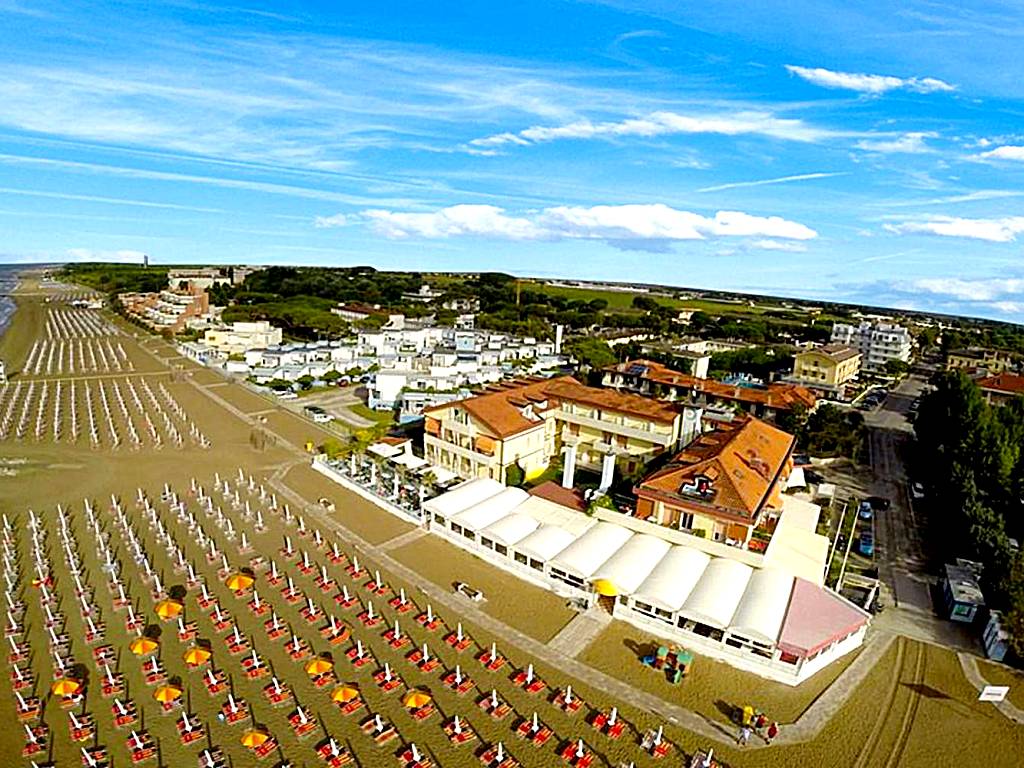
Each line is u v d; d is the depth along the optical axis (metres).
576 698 36.38
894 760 32.72
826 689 37.91
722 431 64.00
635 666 39.41
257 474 70.94
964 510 54.22
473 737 33.12
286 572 49.41
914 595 49.22
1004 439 63.16
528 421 68.94
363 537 55.91
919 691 38.09
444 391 99.94
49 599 43.88
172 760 30.91
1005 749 33.84
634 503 57.88
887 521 63.16
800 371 132.00
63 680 34.53
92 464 72.38
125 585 46.41
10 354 141.12
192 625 42.03
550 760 31.86
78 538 53.38
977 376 138.25
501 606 45.59
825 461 82.56
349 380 121.06
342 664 38.66
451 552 53.56
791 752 32.94
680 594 42.50
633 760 32.03
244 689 36.12
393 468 72.56
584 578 45.34
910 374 166.50
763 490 51.12
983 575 48.00
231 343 153.50
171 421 91.44
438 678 37.69
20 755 30.83
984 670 40.41
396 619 43.62
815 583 45.47
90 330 184.25
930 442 78.88
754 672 39.16
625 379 99.44
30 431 84.62
